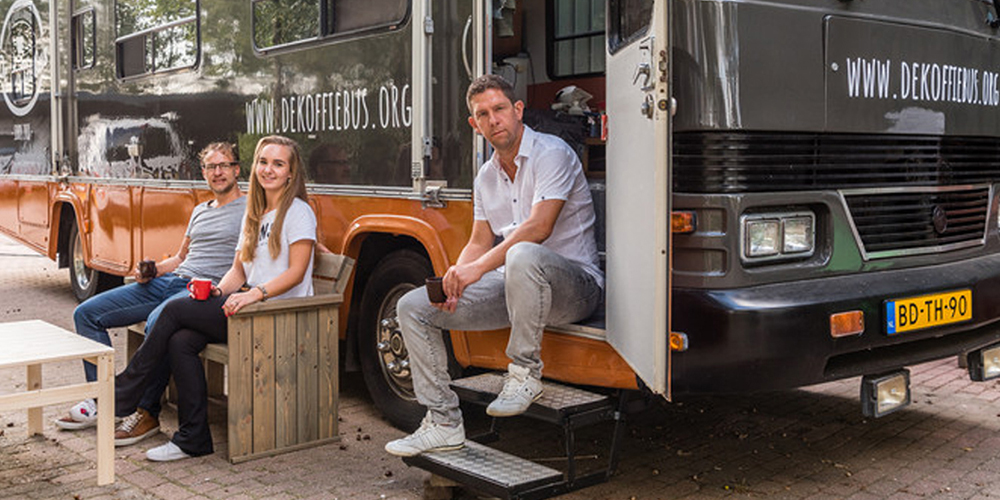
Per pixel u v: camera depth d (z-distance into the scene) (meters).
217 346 4.45
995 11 4.69
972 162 4.60
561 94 5.36
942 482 4.16
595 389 4.46
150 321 4.66
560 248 4.13
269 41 5.64
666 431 4.92
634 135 3.54
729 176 3.67
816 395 5.57
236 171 5.25
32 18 8.70
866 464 4.40
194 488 4.11
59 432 4.86
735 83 3.64
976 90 4.57
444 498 3.94
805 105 3.82
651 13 3.47
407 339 3.99
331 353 4.68
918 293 4.03
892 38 4.12
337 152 5.19
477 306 4.00
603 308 4.22
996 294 4.42
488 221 4.28
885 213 4.15
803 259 3.89
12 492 4.05
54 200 8.46
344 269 4.70
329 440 4.70
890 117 4.11
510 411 3.79
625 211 3.65
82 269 8.63
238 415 4.40
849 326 3.77
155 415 4.79
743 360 3.60
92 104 7.76
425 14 4.58
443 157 4.58
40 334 4.39
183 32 6.46
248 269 4.66
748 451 4.60
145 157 7.00
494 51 5.70
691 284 3.69
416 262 4.84
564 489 3.75
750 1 3.68
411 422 4.88
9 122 9.34
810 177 3.88
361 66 4.99
